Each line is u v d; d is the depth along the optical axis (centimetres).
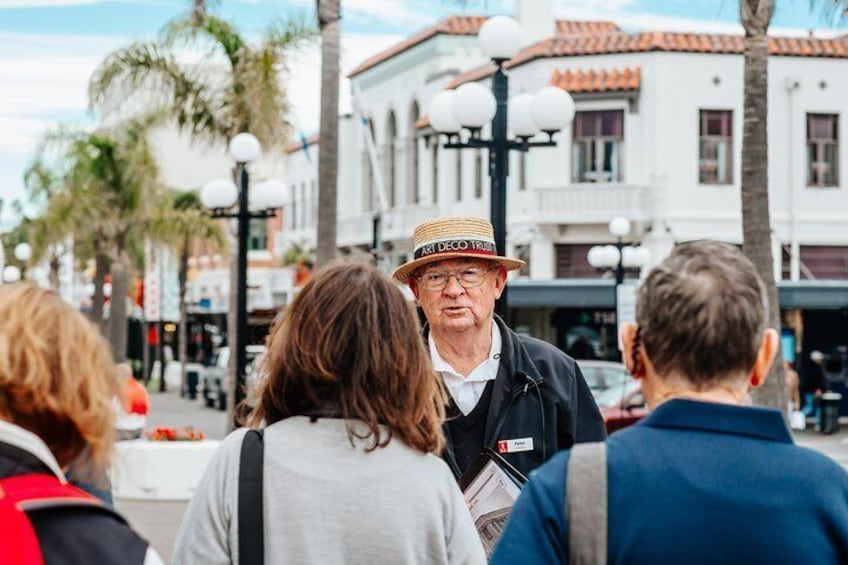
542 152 3625
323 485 356
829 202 3591
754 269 310
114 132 3647
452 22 4284
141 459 1591
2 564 253
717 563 284
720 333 297
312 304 370
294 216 5722
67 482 282
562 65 3600
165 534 1319
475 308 529
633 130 3544
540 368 534
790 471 288
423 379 371
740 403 306
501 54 1294
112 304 3703
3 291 281
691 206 3538
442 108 1358
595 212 3531
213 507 359
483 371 530
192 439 1644
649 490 288
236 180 2598
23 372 270
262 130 2514
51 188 4191
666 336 301
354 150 5072
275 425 369
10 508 257
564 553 292
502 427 522
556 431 531
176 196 4631
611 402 1933
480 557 373
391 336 368
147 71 2556
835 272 3603
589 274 3606
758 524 284
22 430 267
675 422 295
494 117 1314
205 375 3794
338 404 367
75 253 4619
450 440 523
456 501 371
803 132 3575
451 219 538
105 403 279
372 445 361
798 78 3569
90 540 261
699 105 3547
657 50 3522
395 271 544
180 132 2602
